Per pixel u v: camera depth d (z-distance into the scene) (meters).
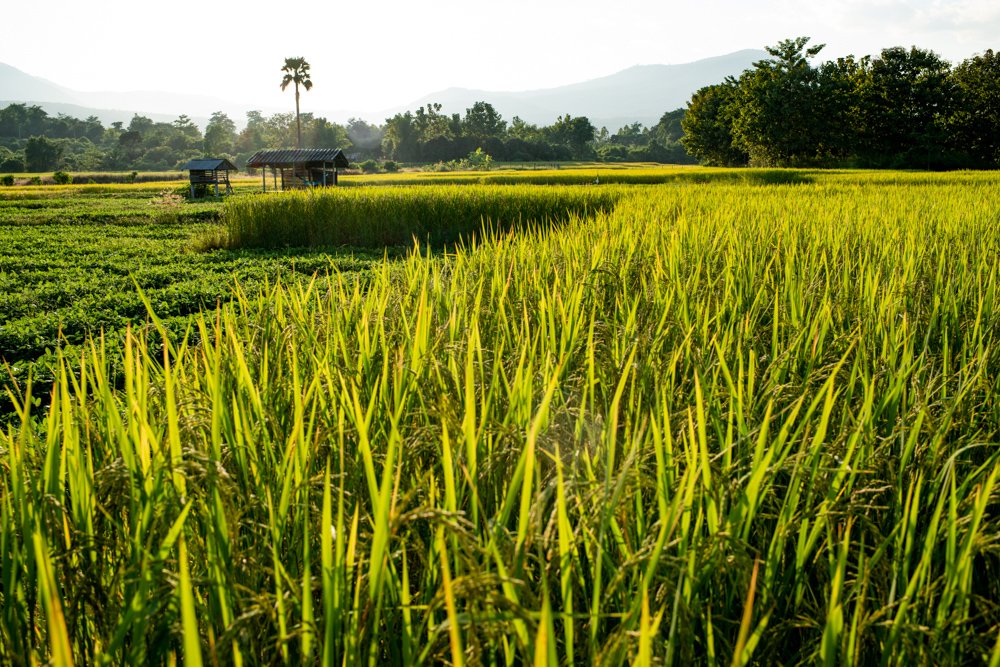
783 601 2.34
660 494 2.08
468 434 2.16
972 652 2.17
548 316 4.19
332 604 1.69
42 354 8.29
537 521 1.72
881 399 3.19
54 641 1.41
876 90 78.44
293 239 21.52
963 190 21.44
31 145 155.25
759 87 79.44
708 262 6.68
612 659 1.58
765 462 2.11
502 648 2.05
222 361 3.49
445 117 183.12
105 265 16.14
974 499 2.40
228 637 1.61
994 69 78.44
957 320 4.86
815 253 7.07
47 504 2.21
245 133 195.75
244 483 2.45
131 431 2.41
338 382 3.23
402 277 6.39
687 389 3.67
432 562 2.04
